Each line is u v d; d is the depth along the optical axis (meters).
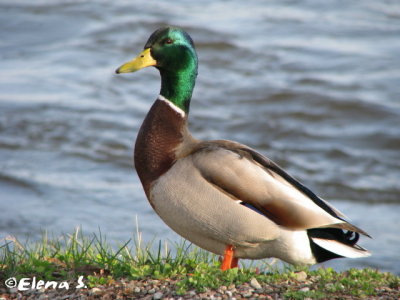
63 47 23.41
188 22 25.00
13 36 24.41
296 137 17.36
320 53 22.80
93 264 6.32
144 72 21.23
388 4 28.42
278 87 19.97
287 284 5.73
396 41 23.91
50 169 14.91
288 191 5.91
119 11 26.61
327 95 19.27
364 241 11.73
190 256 6.94
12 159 15.37
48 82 20.41
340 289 5.61
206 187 5.89
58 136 16.77
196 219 5.98
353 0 28.69
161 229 11.57
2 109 18.14
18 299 5.61
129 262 6.49
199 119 18.14
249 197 5.86
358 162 16.00
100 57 22.55
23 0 27.45
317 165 15.82
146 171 6.26
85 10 26.44
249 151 6.16
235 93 19.73
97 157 15.71
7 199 13.07
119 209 12.63
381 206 13.72
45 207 12.68
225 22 25.27
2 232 11.29
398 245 11.52
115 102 19.12
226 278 5.73
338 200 14.14
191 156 6.09
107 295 5.54
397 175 15.30
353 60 22.22
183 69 6.58
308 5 28.03
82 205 12.81
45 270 6.13
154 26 24.89
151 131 6.34
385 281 5.89
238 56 22.59
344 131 17.70
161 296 5.43
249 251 6.18
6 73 21.02
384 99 19.14
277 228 5.89
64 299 5.54
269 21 25.70
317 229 6.01
